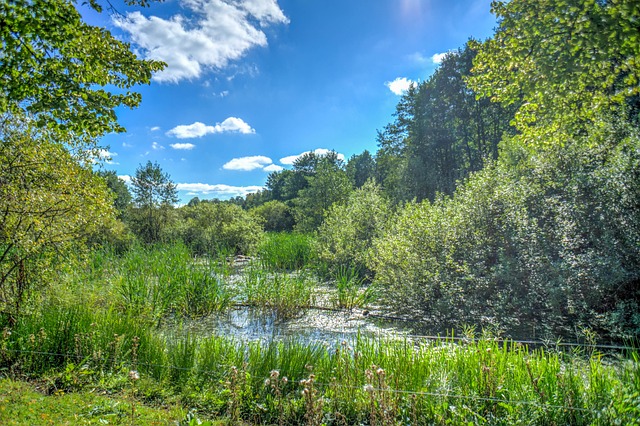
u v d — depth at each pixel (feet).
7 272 23.39
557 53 23.76
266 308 36.65
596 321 23.22
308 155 217.15
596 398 12.29
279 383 14.87
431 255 31.65
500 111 110.01
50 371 17.63
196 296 35.55
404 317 32.32
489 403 13.28
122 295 32.53
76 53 20.81
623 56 23.00
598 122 27.81
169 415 13.87
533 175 31.01
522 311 26.30
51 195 23.56
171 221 91.04
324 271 52.16
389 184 131.03
